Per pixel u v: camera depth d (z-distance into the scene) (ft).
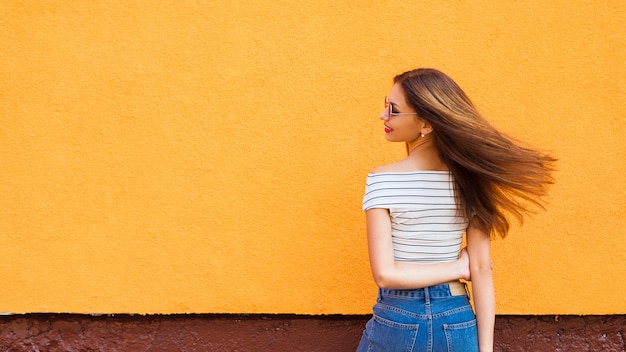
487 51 9.78
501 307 9.96
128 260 9.79
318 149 9.79
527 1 9.77
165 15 9.62
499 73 9.80
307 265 9.84
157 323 9.95
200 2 9.62
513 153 7.45
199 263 9.81
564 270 9.97
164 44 9.64
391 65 9.75
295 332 9.99
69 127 9.67
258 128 9.75
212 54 9.67
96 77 9.64
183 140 9.73
